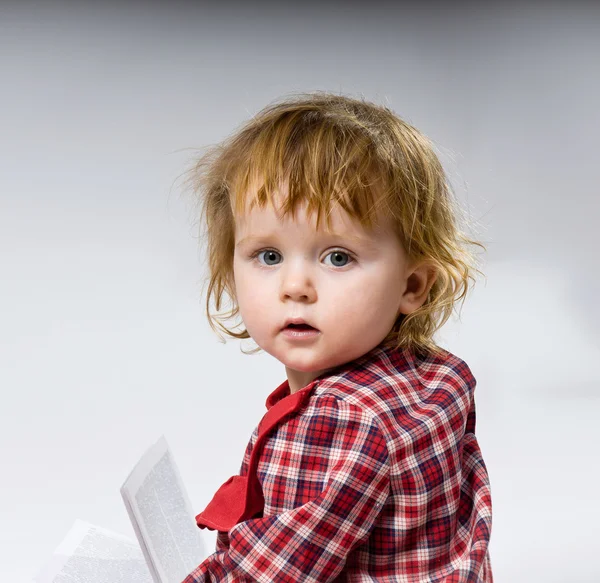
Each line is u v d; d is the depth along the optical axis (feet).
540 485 9.00
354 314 4.41
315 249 4.40
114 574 6.12
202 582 4.56
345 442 4.22
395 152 4.62
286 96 5.84
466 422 4.92
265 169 4.43
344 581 4.43
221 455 9.39
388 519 4.31
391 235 4.50
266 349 4.59
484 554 4.39
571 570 7.62
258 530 4.24
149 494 5.57
